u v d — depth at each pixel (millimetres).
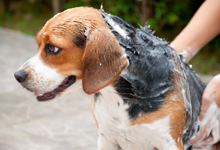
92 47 1845
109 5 7172
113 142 2285
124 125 2076
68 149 3252
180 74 2096
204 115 2295
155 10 6527
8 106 4180
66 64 1942
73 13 1949
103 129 2209
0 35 7117
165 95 2006
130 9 6945
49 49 1944
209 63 5855
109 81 1837
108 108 2092
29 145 3297
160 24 6695
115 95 2023
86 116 3996
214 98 2279
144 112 2018
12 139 3398
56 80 1973
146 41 2021
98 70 1850
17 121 3820
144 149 2223
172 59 2082
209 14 2641
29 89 1993
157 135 2061
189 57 2633
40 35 1977
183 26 6691
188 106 2119
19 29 7738
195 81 2344
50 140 3422
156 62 1994
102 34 1842
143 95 1985
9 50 6230
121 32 1939
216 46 6152
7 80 4953
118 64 1823
